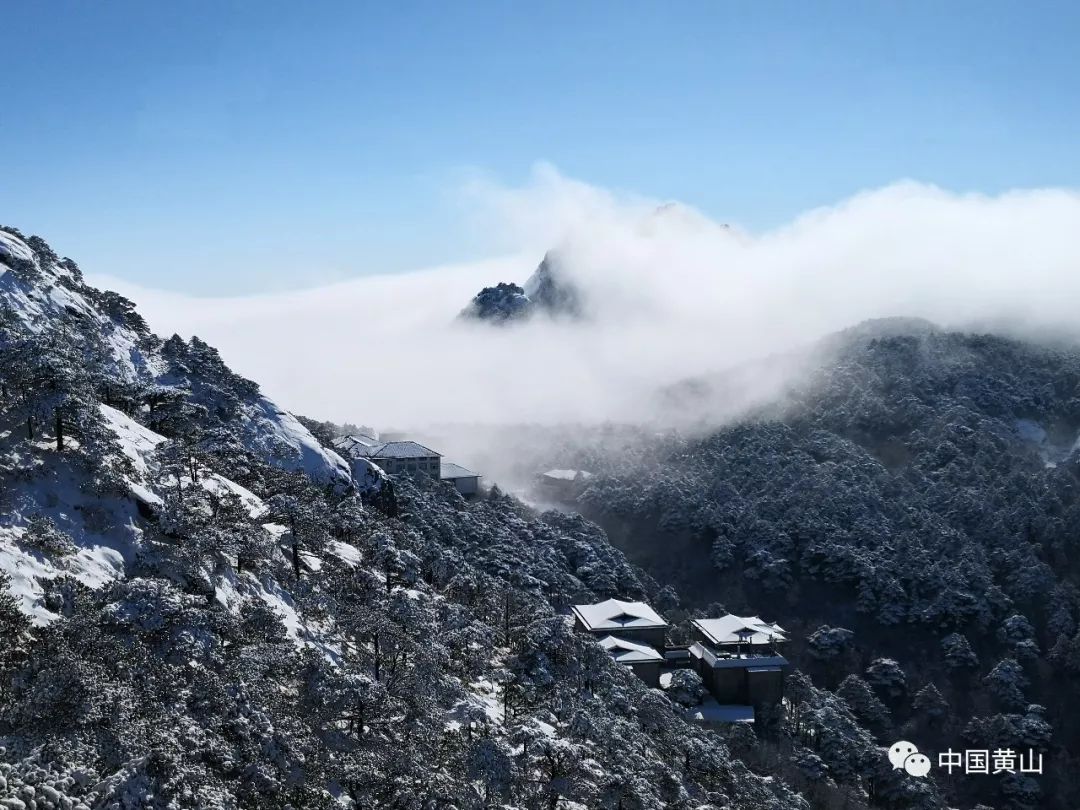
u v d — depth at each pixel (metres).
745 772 86.62
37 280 111.00
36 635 42.06
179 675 43.69
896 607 157.38
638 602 153.88
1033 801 118.88
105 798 31.62
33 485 57.47
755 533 184.12
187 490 71.62
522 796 51.81
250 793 38.62
